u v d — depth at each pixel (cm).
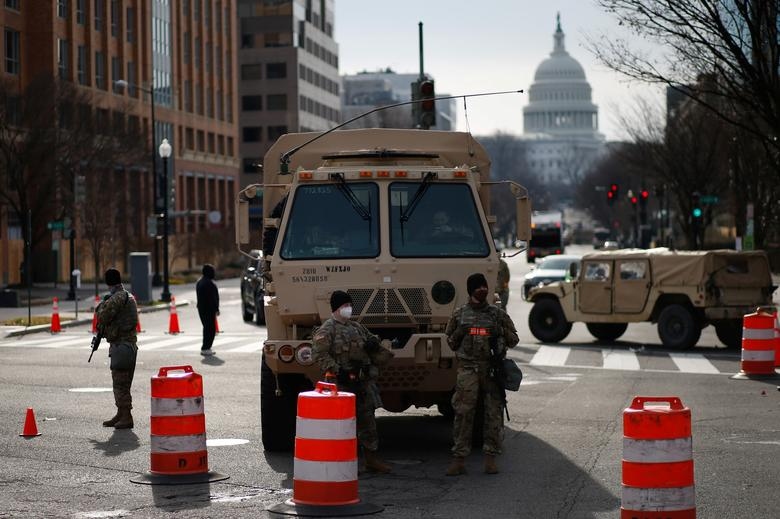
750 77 3341
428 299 1684
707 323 3591
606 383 2644
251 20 16800
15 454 1725
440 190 1720
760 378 2730
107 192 8194
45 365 3127
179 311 5975
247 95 16862
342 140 1870
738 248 5988
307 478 1317
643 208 9175
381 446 1816
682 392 2467
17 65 8588
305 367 1658
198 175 12238
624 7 3381
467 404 1548
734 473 1550
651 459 1137
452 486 1480
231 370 2952
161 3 11188
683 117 7331
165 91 11281
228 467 1614
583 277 3666
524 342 3775
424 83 3831
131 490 1455
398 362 1664
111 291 2005
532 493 1433
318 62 18125
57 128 7594
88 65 9500
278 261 1688
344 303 1525
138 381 2711
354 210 1703
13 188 7531
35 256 8544
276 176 1881
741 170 6381
